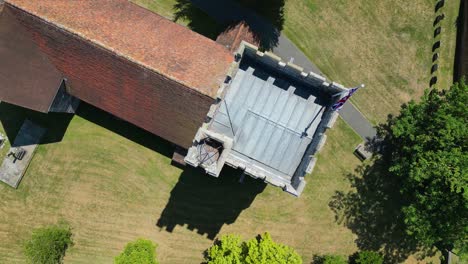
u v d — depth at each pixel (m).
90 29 32.91
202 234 43.94
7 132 44.16
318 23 43.94
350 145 43.91
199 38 35.34
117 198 44.12
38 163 44.16
